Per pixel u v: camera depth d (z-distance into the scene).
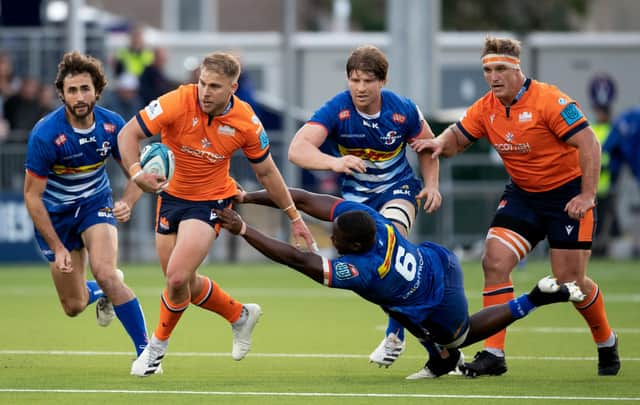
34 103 71.38
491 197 72.00
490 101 31.27
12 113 71.12
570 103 30.17
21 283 59.47
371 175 32.12
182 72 89.81
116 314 31.30
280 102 84.94
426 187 32.06
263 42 90.19
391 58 72.00
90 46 77.12
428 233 72.19
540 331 40.81
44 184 30.58
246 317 31.20
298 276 64.38
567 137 30.08
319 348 36.31
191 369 31.47
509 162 31.20
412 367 32.19
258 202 29.92
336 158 30.45
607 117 73.31
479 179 71.94
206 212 29.47
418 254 28.11
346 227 27.06
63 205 31.45
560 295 28.64
